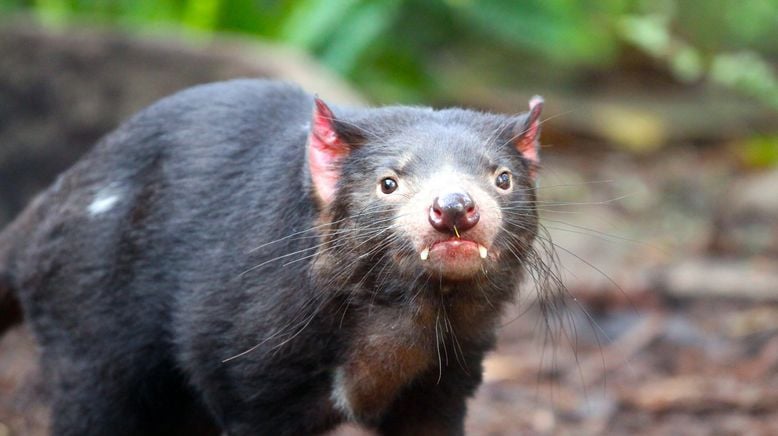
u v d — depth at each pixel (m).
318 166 7.02
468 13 18.73
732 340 12.74
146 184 7.83
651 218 16.81
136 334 7.83
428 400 7.67
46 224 8.14
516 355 12.35
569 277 13.72
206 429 8.47
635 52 21.67
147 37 13.20
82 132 13.27
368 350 7.26
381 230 6.72
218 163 7.69
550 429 10.71
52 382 8.13
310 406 7.44
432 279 6.76
